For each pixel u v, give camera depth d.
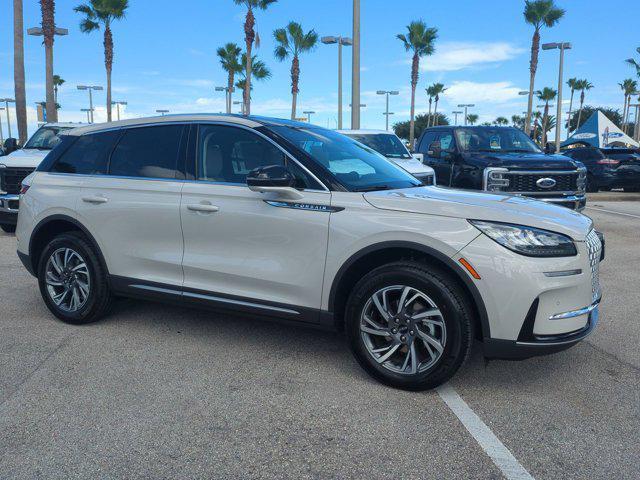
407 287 3.44
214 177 4.16
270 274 3.87
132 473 2.65
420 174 8.93
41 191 4.90
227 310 4.11
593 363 4.06
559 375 3.84
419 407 3.34
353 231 3.58
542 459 2.80
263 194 3.88
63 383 3.61
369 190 3.81
